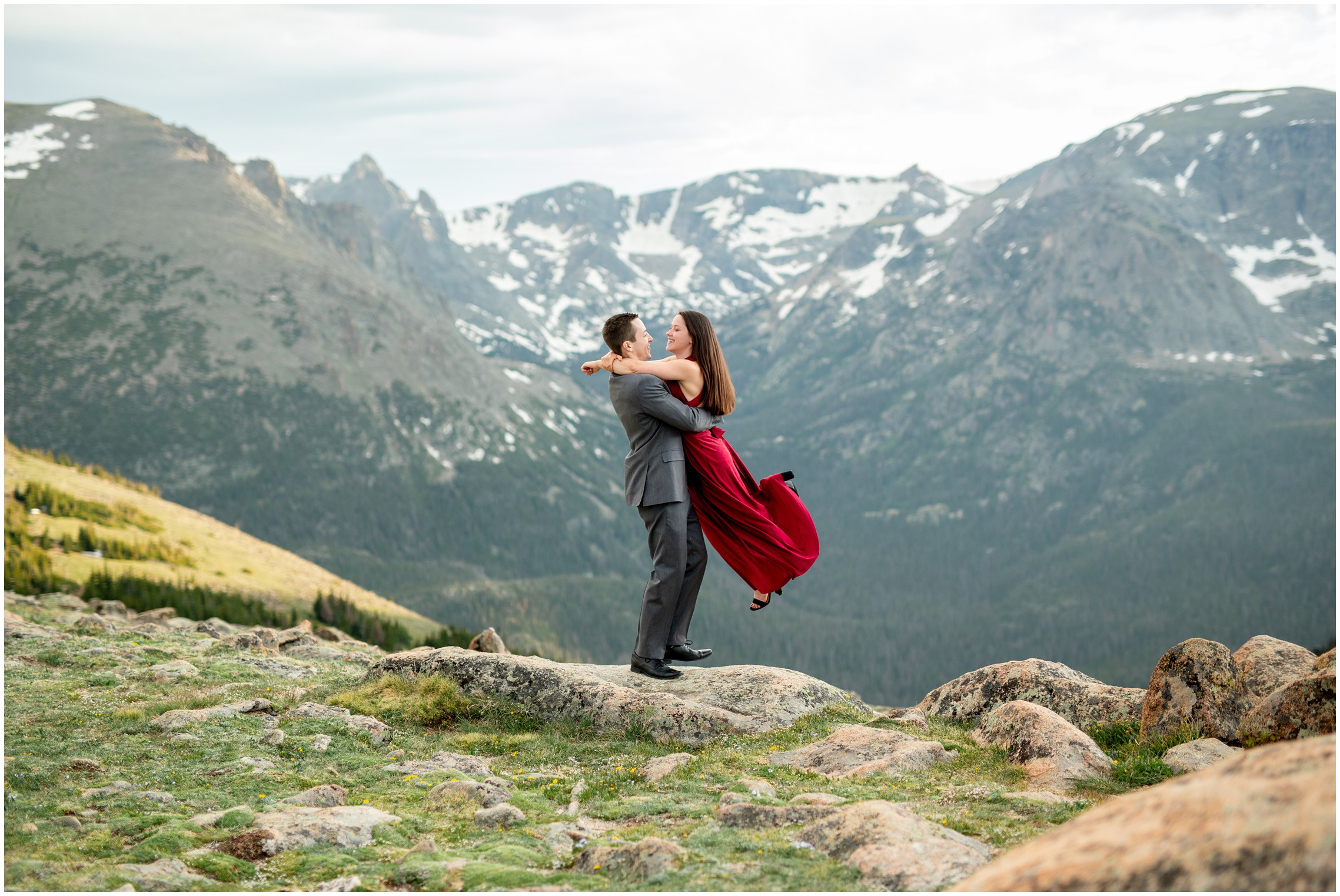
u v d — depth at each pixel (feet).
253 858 19.97
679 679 34.14
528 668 34.55
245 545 391.45
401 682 36.37
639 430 30.60
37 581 195.11
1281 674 28.09
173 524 369.91
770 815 21.18
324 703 35.83
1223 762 12.80
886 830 18.58
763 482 31.37
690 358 30.78
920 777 25.09
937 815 21.26
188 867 19.30
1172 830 11.35
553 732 31.55
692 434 30.78
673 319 30.96
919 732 30.58
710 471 30.81
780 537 30.27
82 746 29.60
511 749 30.17
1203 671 28.25
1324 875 9.56
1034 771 24.86
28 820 22.00
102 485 394.93
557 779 26.37
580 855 19.30
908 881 16.79
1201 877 10.40
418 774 26.91
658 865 18.11
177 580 273.75
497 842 20.84
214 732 31.37
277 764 28.02
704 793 24.20
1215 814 11.18
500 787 24.71
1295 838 10.11
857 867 17.75
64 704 35.81
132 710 34.40
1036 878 11.75
